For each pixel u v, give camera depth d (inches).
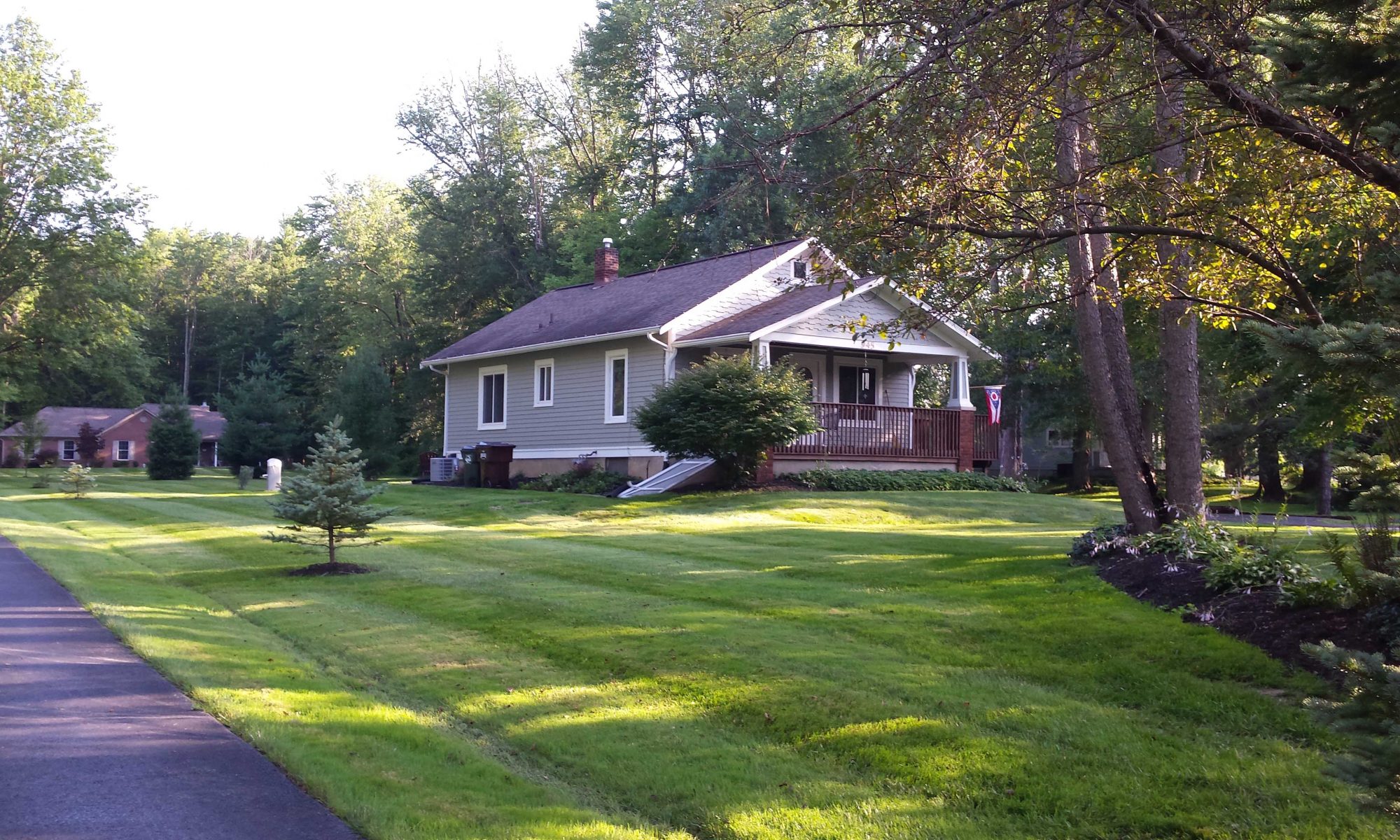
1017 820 213.6
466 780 235.6
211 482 1446.9
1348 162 292.4
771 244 1107.3
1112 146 446.3
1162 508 486.9
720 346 990.4
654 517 767.1
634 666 334.0
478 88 1950.1
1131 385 504.1
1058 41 347.9
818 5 409.7
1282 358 178.2
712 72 648.4
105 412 2881.4
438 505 892.0
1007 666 317.4
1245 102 308.8
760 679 309.9
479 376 1280.8
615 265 1314.0
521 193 1907.0
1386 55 206.2
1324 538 337.1
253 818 207.0
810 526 717.9
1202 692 278.4
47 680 313.3
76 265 1676.9
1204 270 432.5
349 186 2426.2
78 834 195.5
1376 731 159.6
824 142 632.4
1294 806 209.9
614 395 1059.3
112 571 549.6
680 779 242.1
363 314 2217.0
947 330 1046.4
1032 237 362.6
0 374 1739.7
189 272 3412.9
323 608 447.8
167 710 283.9
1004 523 790.5
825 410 981.2
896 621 374.0
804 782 238.8
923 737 257.9
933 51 360.2
